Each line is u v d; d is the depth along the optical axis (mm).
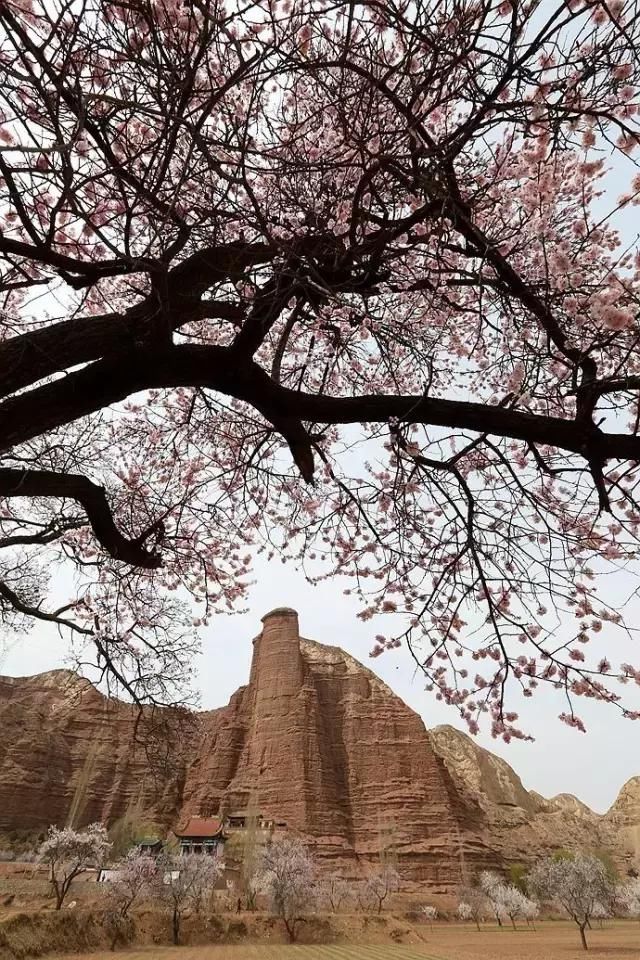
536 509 5207
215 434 8531
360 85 4582
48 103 3299
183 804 86062
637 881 68438
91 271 4148
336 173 5391
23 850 71562
